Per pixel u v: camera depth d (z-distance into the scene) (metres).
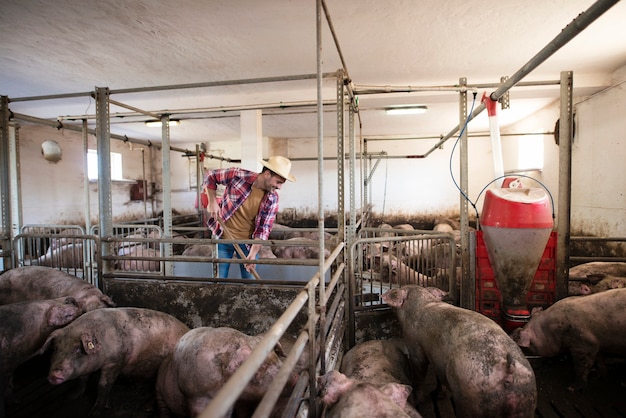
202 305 2.39
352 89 2.40
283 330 0.86
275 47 2.73
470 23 2.39
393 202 7.11
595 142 3.90
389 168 7.10
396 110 4.23
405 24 2.39
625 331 1.80
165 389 1.59
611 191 3.66
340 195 2.23
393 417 1.04
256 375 1.32
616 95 3.51
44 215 4.98
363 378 1.61
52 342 1.64
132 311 1.91
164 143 3.64
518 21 2.38
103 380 1.69
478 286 2.42
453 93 3.65
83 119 3.70
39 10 2.15
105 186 2.51
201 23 2.33
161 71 3.23
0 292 2.50
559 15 2.30
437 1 2.12
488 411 1.32
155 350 1.89
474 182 6.85
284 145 7.21
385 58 2.98
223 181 2.58
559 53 2.96
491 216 2.10
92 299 2.16
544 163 5.00
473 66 3.19
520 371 1.31
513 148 6.05
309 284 1.19
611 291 1.96
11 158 4.39
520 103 4.73
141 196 7.05
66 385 1.92
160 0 2.04
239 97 3.91
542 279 2.40
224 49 2.76
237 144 7.36
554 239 2.38
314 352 1.22
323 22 2.33
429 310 1.77
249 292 2.32
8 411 1.70
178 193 7.71
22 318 1.82
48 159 4.85
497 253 2.12
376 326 2.38
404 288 2.07
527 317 2.16
